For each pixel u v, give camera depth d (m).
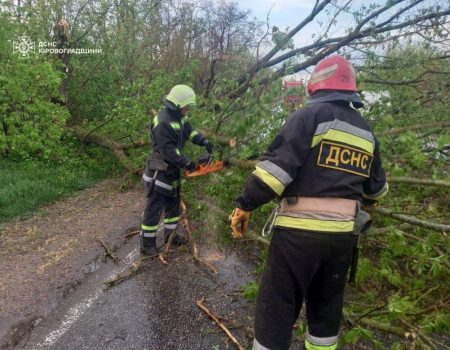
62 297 3.26
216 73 6.43
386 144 2.75
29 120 6.44
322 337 2.33
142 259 3.92
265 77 3.79
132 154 6.58
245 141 3.52
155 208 3.96
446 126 2.68
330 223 2.03
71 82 7.83
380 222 3.54
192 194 4.79
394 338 2.88
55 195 5.41
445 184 2.40
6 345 2.69
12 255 3.89
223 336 2.87
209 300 3.29
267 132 3.38
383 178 2.33
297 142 1.97
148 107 6.01
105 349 2.70
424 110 4.02
